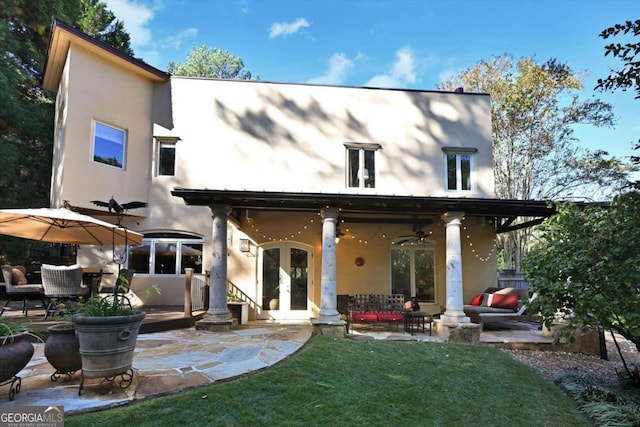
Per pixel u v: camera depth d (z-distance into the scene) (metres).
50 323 7.08
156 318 8.35
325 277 8.32
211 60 33.66
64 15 13.45
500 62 20.67
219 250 8.55
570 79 18.86
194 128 11.48
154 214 11.07
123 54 10.60
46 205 13.98
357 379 5.23
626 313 4.78
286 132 11.76
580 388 5.64
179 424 3.65
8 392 4.09
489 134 12.52
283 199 8.07
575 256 5.38
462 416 4.49
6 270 7.58
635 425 4.38
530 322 10.73
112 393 4.15
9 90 11.36
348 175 11.93
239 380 4.81
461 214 8.70
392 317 8.82
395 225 11.70
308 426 3.85
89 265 10.52
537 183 20.50
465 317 8.41
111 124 10.59
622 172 17.09
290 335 7.71
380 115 12.23
